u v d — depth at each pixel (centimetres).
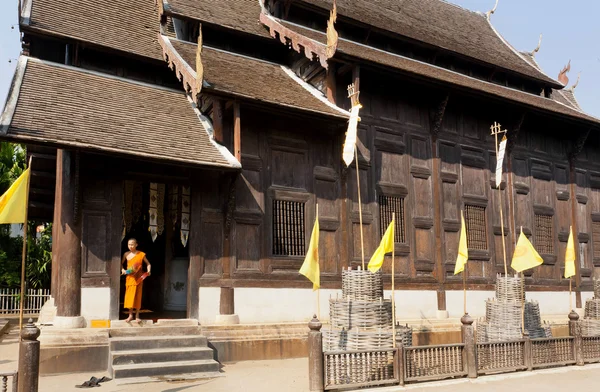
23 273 847
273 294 1338
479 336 1348
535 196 1947
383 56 1636
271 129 1399
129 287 1190
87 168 1167
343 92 1506
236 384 968
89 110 1201
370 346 979
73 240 1133
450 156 1734
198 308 1239
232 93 1210
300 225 1412
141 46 1527
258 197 1351
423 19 2080
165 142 1207
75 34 1401
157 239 1669
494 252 1784
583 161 2144
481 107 1805
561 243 1998
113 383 966
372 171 1540
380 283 1049
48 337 1049
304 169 1435
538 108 1786
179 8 1527
